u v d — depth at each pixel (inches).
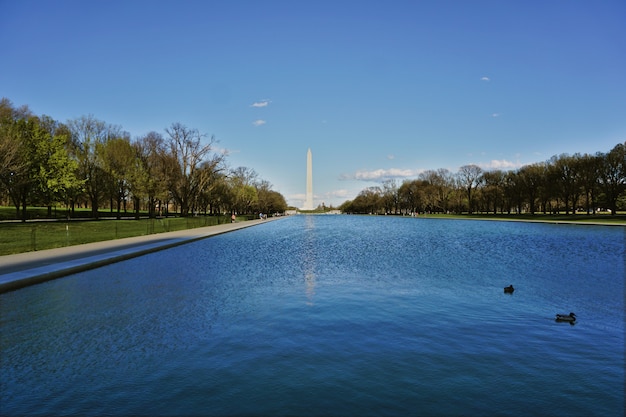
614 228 2361.0
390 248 1243.8
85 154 2374.5
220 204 4202.8
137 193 2518.5
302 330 387.5
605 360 315.0
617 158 2992.1
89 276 687.1
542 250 1166.3
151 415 232.4
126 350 333.1
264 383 272.2
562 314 432.8
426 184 5580.7
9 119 1900.8
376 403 246.1
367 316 438.0
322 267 817.5
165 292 559.2
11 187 1857.8
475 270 776.9
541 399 252.4
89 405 243.6
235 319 423.8
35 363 305.9
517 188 4121.6
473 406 243.6
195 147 2795.3
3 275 609.0
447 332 383.2
